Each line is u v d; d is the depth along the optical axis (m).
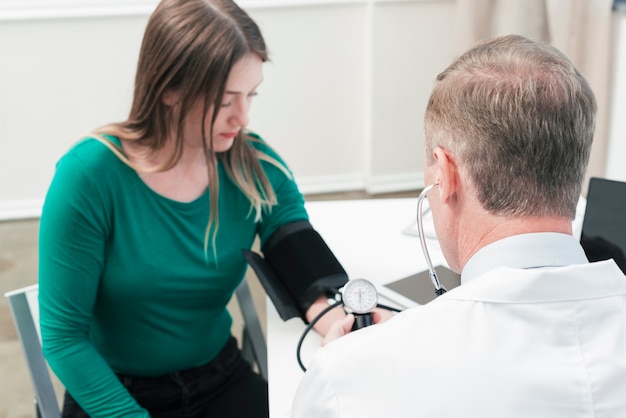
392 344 0.73
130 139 1.37
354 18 3.26
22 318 1.41
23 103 3.17
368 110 3.42
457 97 0.77
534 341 0.70
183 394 1.49
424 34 3.29
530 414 0.68
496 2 3.08
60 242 1.32
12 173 3.28
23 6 3.01
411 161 3.55
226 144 1.37
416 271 1.53
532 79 0.75
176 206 1.39
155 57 1.29
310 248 1.47
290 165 3.51
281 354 1.29
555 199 0.76
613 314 0.72
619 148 3.10
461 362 0.70
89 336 1.50
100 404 1.35
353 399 0.71
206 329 1.51
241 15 1.31
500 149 0.75
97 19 3.07
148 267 1.39
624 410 0.68
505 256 0.76
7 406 2.22
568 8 2.93
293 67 3.31
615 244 1.33
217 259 1.44
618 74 3.02
